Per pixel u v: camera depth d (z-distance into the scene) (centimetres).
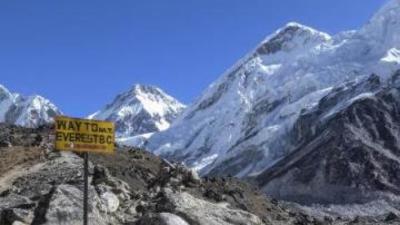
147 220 3438
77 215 3634
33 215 3897
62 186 3788
